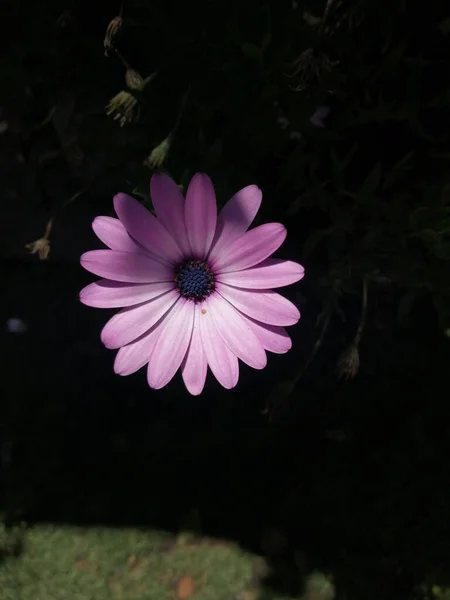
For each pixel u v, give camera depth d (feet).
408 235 0.68
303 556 0.92
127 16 0.68
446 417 0.96
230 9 0.66
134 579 0.91
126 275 0.56
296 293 0.91
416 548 0.90
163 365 0.56
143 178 0.70
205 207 0.55
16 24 0.72
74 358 1.10
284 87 0.68
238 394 1.05
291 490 0.98
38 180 0.90
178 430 1.05
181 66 0.69
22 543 0.94
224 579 0.91
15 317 1.11
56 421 1.06
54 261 1.04
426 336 0.95
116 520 0.97
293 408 1.01
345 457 0.99
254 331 0.56
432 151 0.71
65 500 0.99
